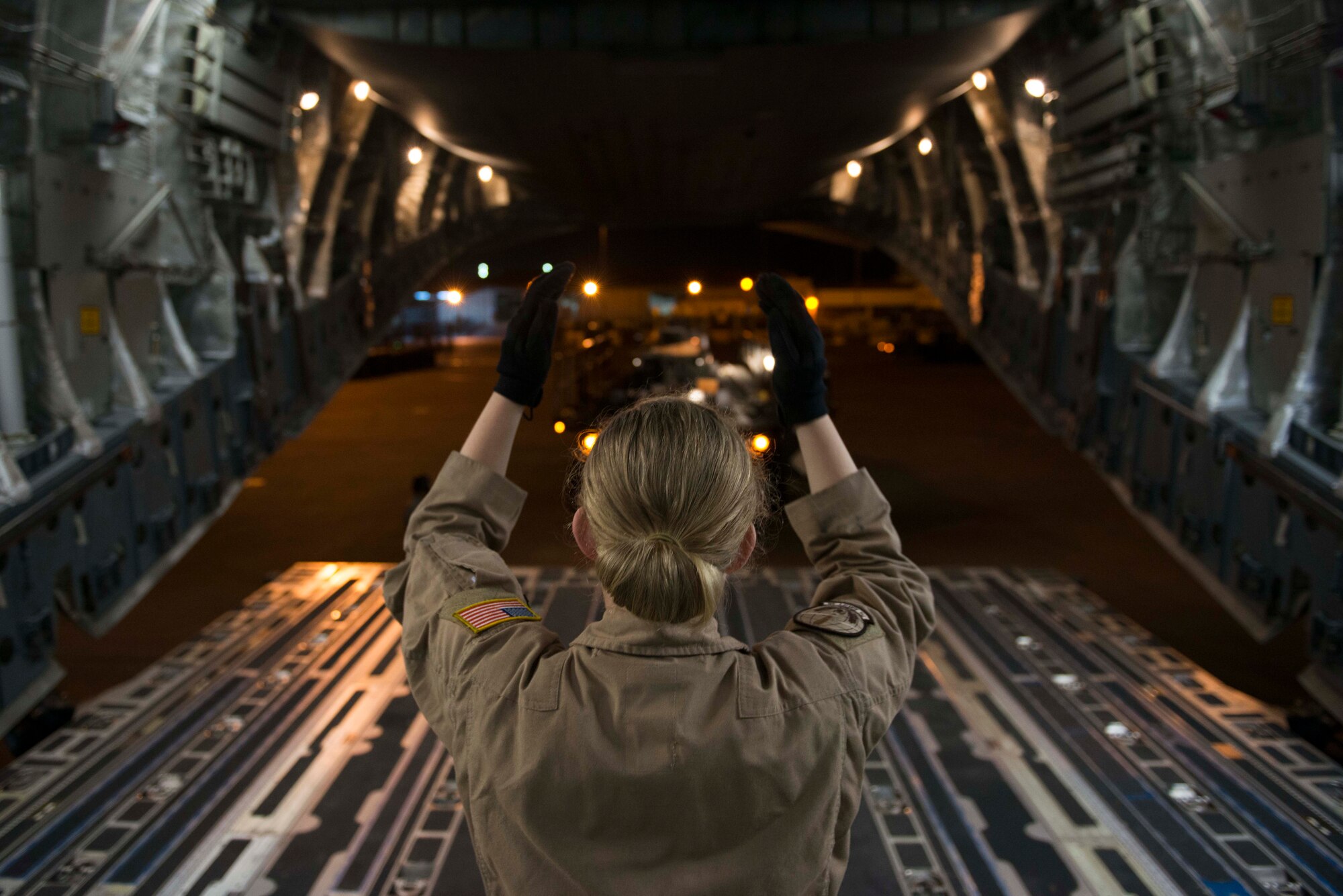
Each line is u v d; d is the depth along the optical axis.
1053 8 8.62
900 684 1.07
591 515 1.01
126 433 5.91
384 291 13.31
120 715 4.76
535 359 1.21
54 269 5.42
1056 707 4.90
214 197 7.43
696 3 8.52
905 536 11.37
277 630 6.15
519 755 0.97
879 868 3.42
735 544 1.00
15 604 4.76
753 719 0.95
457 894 3.23
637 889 0.91
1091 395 8.68
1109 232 8.27
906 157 16.33
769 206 19.47
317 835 3.62
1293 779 4.07
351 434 19.81
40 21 4.98
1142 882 3.31
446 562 1.16
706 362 14.71
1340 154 5.20
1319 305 5.31
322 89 9.73
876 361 37.50
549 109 10.50
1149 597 8.98
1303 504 5.07
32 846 3.54
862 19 8.59
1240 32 5.88
